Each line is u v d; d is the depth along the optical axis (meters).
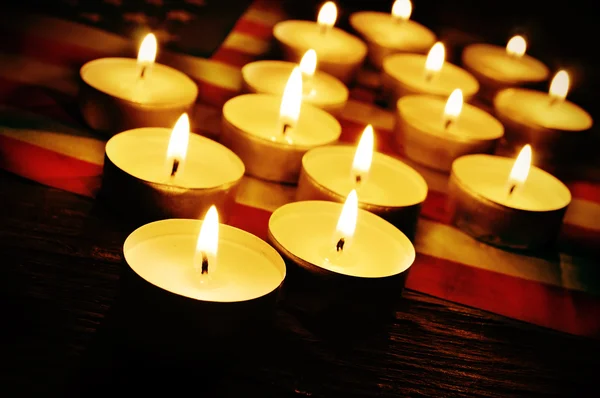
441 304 0.37
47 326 0.33
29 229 0.36
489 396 0.35
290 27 0.50
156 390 0.32
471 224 0.40
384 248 0.37
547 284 0.39
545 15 0.62
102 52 0.46
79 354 0.33
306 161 0.40
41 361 0.33
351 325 0.34
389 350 0.35
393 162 0.41
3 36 0.45
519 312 0.38
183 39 0.49
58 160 0.39
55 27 0.47
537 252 0.41
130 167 0.38
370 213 0.38
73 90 0.43
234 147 0.40
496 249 0.40
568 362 0.37
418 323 0.36
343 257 0.36
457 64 0.54
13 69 0.43
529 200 0.42
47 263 0.35
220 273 0.34
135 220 0.36
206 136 0.42
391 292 0.34
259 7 0.55
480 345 0.36
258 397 0.33
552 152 0.46
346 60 0.47
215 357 0.32
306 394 0.33
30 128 0.40
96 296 0.35
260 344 0.34
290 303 0.35
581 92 0.55
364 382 0.34
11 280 0.34
